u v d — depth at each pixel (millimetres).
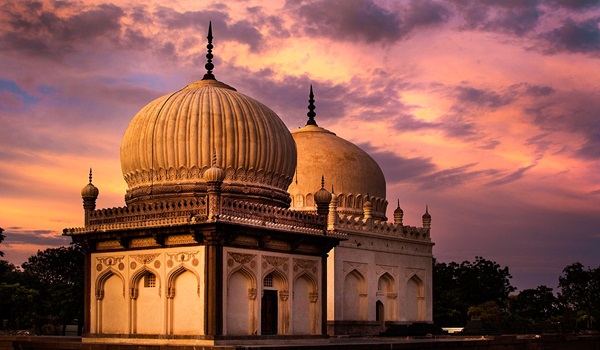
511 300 73500
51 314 58906
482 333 42656
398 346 25953
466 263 72250
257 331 25438
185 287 24953
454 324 63344
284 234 26359
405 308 43656
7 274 62531
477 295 69688
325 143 45219
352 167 44688
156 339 25078
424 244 45531
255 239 25688
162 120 27953
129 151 28578
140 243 25953
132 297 25922
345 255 39844
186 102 28203
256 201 27797
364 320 40656
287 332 26641
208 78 30594
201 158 27422
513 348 32375
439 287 68438
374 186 45625
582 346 37281
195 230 24344
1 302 56531
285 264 26812
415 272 44562
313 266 28000
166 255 25266
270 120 29062
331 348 23875
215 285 24094
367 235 41344
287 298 26781
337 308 39031
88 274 27141
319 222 28250
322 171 43875
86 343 24641
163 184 27562
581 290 72250
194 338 24297
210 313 24062
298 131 46656
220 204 24484
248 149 27828
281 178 29047
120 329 26203
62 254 67312
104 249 26844
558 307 72125
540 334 42219
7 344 26906
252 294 25484
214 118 27703
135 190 28266
